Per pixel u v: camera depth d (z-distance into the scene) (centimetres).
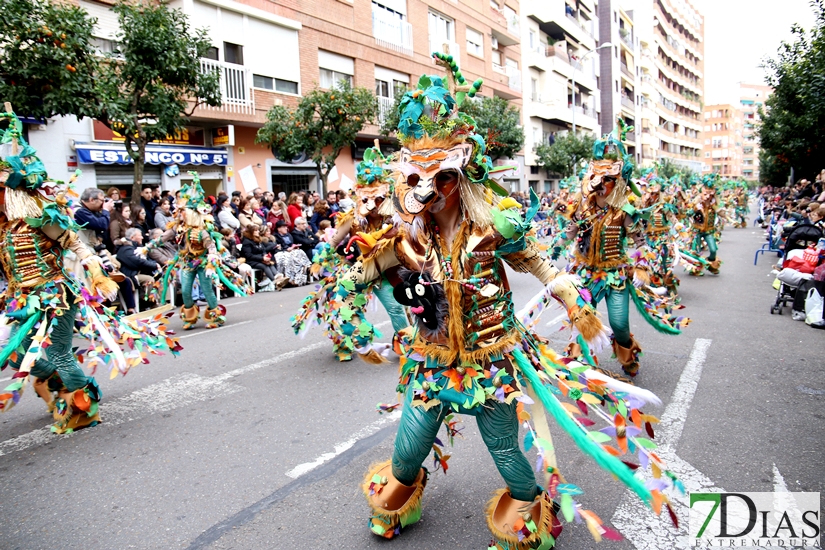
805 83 1340
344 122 1566
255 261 1122
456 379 248
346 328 288
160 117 1072
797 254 800
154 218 1065
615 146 477
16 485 350
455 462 370
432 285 246
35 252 402
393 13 2323
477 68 2906
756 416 434
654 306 510
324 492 334
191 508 319
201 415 459
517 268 272
